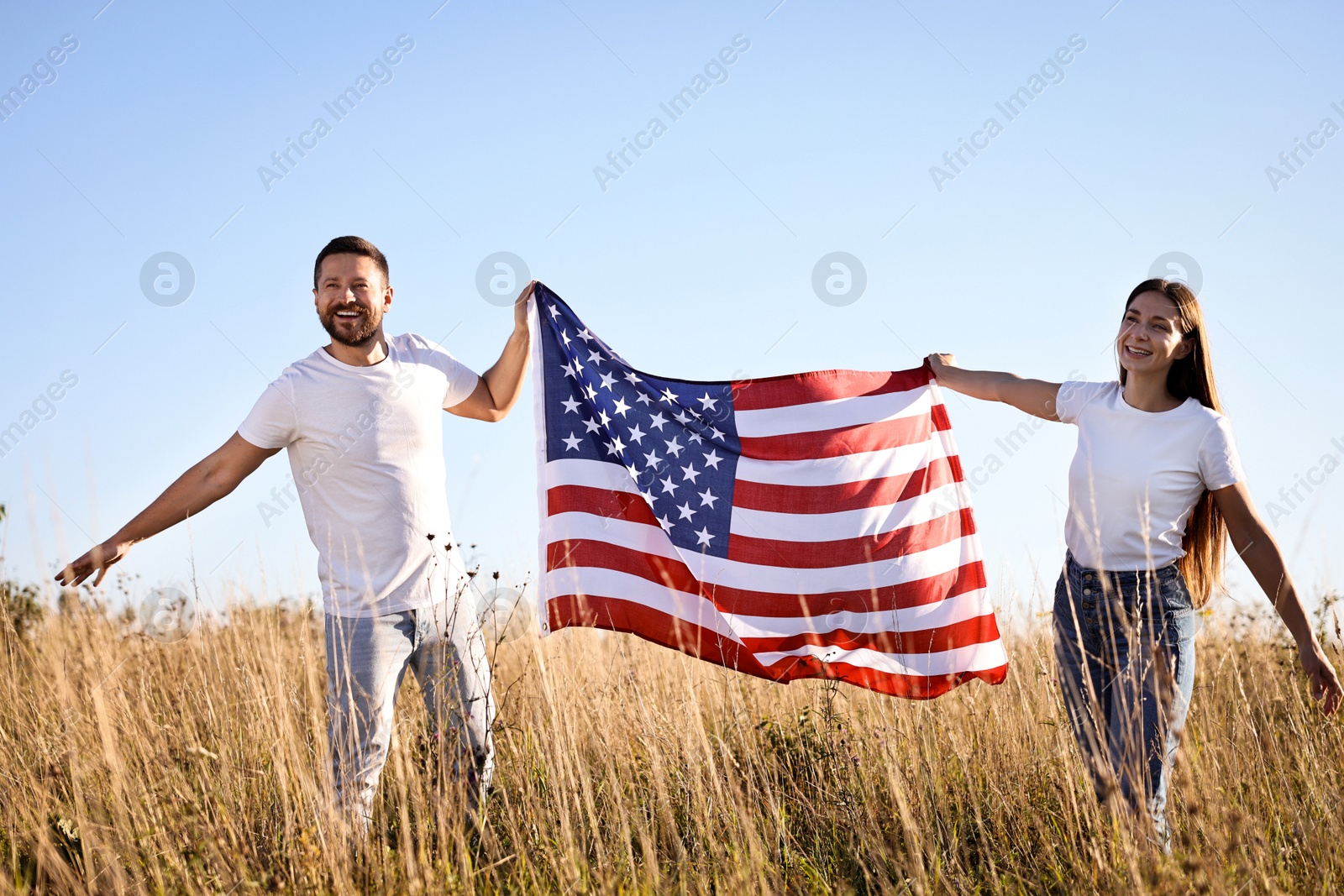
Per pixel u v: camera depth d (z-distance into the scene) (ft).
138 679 15.58
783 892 11.23
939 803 13.02
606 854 11.54
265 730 13.99
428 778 11.89
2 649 15.99
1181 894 9.52
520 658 19.65
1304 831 11.14
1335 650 15.30
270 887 10.52
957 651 16.30
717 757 14.39
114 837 11.66
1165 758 11.08
